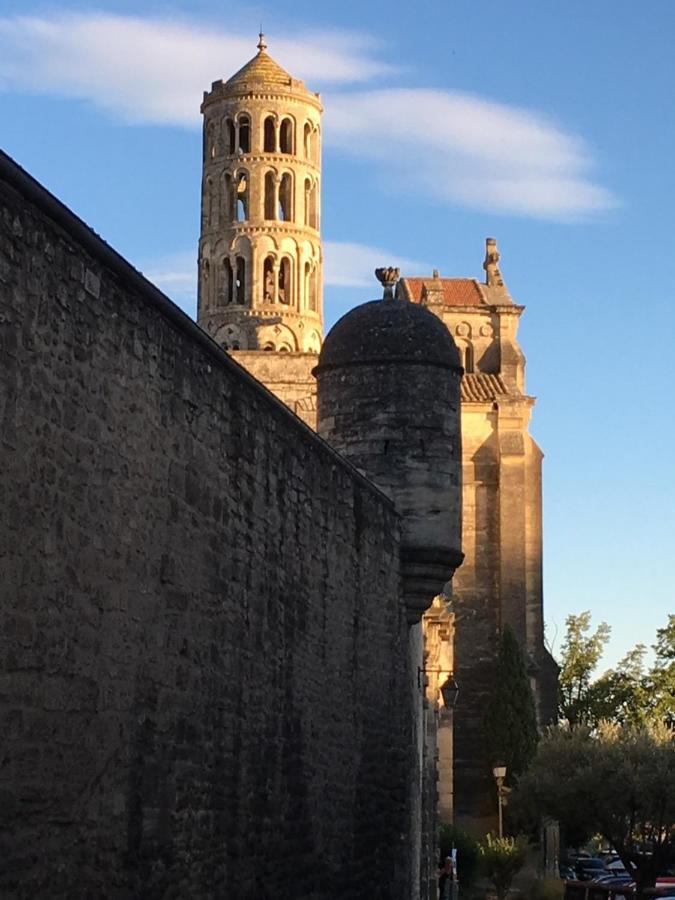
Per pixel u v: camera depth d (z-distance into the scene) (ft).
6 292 41.81
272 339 382.83
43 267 44.14
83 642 47.34
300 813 74.69
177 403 56.18
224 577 62.18
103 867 48.93
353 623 87.15
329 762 81.00
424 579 103.04
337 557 83.15
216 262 388.98
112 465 49.62
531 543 336.90
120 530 50.39
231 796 63.00
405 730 103.91
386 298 108.99
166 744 54.90
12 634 42.45
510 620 329.11
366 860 90.02
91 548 47.91
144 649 52.70
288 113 392.06
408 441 103.91
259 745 67.31
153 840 53.52
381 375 104.53
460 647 328.49
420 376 104.58
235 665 63.72
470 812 310.86
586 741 208.33
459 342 355.97
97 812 48.49
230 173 390.83
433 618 180.65
